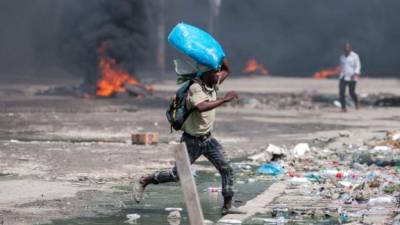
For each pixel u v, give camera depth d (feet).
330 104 221.05
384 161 96.32
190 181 47.19
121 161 95.86
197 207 47.16
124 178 82.89
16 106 191.72
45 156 99.25
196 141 63.05
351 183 79.15
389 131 138.00
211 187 78.13
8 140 119.24
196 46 61.21
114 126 145.59
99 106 196.44
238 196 73.36
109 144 115.34
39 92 250.16
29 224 58.49
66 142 117.39
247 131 140.77
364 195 72.23
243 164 95.81
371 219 60.90
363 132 140.56
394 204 67.92
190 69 62.23
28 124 147.43
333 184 79.56
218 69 61.98
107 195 72.28
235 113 184.96
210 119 63.16
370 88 301.02
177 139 124.57
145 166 91.86
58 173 85.30
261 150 111.34
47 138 123.34
